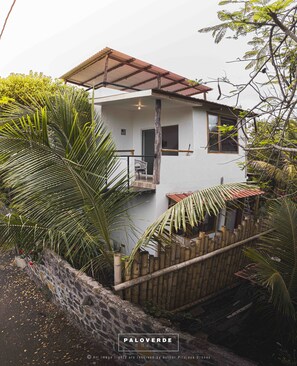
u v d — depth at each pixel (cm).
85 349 343
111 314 315
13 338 367
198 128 822
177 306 421
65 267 399
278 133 420
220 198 308
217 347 237
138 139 986
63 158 340
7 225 372
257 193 726
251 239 535
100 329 340
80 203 375
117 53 793
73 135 372
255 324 415
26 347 349
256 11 256
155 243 405
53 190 359
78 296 375
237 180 983
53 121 372
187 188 760
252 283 424
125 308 296
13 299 468
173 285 402
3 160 329
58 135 377
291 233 339
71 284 389
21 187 353
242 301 473
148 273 359
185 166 752
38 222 386
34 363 322
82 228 386
